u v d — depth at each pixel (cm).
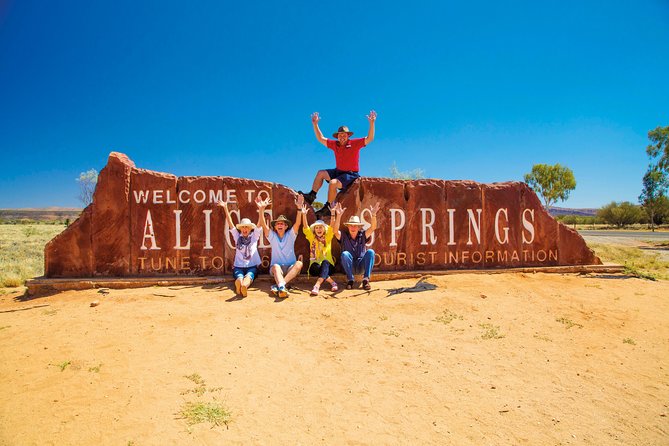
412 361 477
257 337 530
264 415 359
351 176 860
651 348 533
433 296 712
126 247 787
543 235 950
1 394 387
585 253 966
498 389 417
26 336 525
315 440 325
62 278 759
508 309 673
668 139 3262
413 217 884
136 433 328
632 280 878
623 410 383
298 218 766
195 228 805
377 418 359
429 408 378
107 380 414
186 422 343
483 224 919
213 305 637
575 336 570
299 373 442
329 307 646
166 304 643
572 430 349
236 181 823
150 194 798
